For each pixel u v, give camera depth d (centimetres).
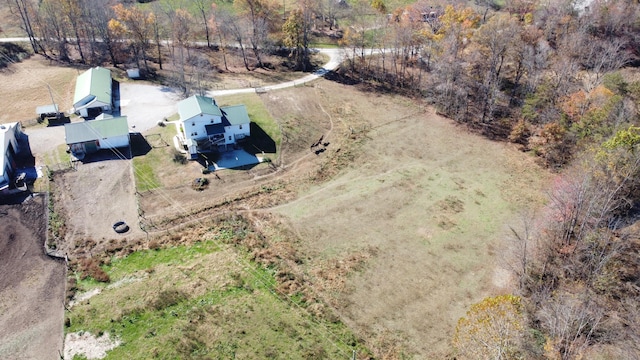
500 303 4044
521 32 8681
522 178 6806
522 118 7850
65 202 5809
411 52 10056
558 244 5241
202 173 6531
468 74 8750
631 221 5278
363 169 6956
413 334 4450
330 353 4197
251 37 9919
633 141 5212
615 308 4488
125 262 5103
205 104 7031
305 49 9862
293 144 7375
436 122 8250
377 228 5781
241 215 5888
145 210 5838
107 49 9681
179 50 9744
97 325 4312
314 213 5997
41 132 7069
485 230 5784
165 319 4391
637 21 9250
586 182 4975
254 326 4372
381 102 8844
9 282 4744
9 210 5594
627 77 8294
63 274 4881
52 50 9594
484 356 3678
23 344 4131
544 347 3825
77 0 9319
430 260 5325
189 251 5300
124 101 8081
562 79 7619
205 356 4053
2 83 8331
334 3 11931
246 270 5041
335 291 4869
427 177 6794
